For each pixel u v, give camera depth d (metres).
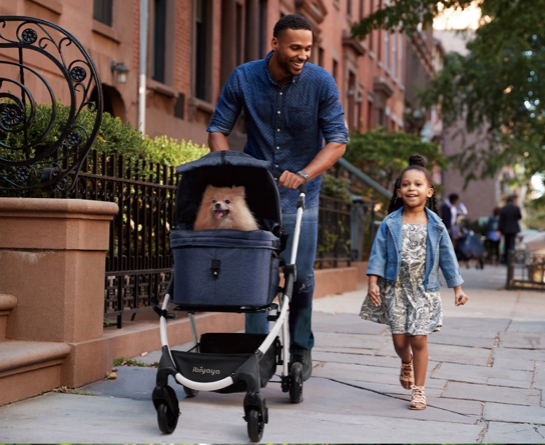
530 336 7.61
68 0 10.60
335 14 25.80
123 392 4.78
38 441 3.64
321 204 12.05
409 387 4.94
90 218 4.98
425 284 4.64
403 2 15.25
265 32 18.66
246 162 4.16
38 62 9.82
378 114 32.19
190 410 4.36
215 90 16.34
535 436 4.05
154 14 14.03
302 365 4.98
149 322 6.48
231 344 4.43
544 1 14.48
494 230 28.00
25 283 4.92
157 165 6.54
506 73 21.02
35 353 4.50
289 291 4.33
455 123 26.64
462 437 3.98
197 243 4.06
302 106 4.80
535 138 24.02
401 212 4.79
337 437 3.88
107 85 11.89
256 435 3.74
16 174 5.11
